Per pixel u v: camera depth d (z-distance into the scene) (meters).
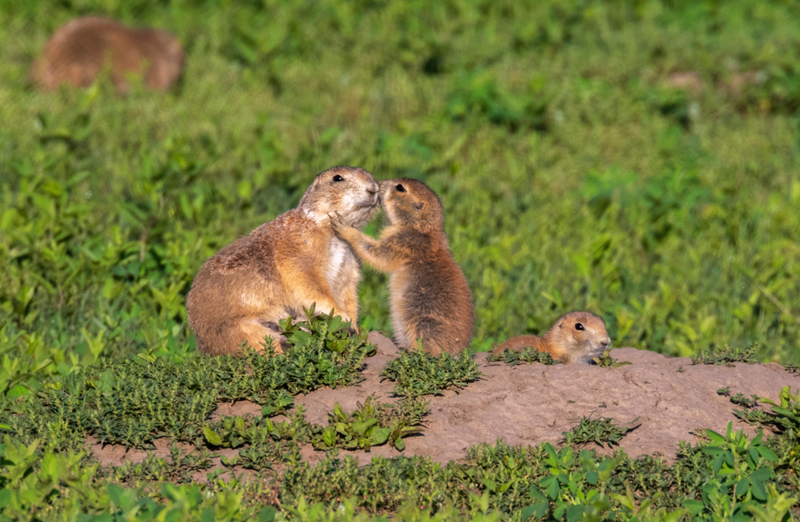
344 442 7.39
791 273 13.66
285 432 7.40
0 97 19.61
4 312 11.06
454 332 9.32
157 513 5.75
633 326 11.84
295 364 8.23
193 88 21.52
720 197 16.86
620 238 14.06
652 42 24.66
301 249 9.24
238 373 8.20
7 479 6.47
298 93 21.81
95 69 21.58
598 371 8.59
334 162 16.84
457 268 9.68
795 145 20.45
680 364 9.09
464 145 19.34
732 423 7.97
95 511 5.99
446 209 15.56
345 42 25.05
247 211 14.53
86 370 8.65
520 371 8.61
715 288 13.44
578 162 18.77
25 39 23.81
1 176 15.32
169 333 10.55
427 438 7.53
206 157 16.64
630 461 7.05
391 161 17.06
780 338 11.84
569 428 7.76
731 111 22.61
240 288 9.02
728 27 27.56
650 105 21.78
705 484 6.81
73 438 7.40
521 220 15.44
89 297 11.66
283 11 26.09
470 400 8.07
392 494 6.57
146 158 14.66
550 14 26.66
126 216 13.55
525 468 6.94
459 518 6.13
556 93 21.25
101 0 26.34
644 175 18.45
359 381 8.35
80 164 15.75
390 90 21.45
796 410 7.64
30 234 12.21
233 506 5.88
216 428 7.56
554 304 12.38
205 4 27.06
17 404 8.16
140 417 7.76
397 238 9.46
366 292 12.49
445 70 23.48
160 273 12.55
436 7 27.14
